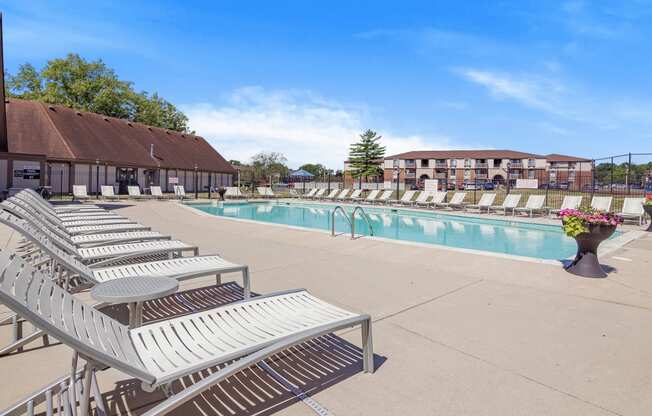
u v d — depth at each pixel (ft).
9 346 8.78
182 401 5.46
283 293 9.70
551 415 6.63
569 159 222.48
